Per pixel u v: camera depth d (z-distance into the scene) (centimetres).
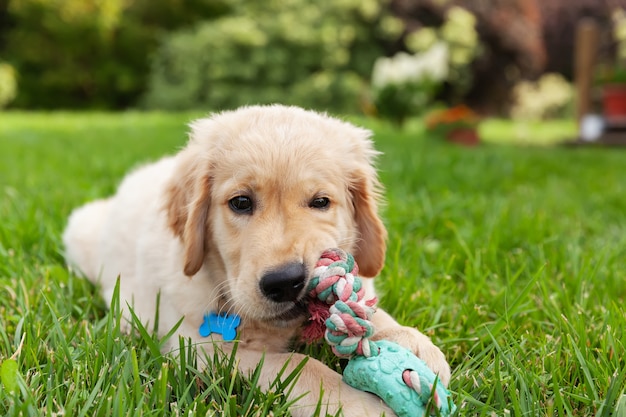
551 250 92
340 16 467
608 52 478
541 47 524
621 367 64
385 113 305
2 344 67
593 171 177
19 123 308
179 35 488
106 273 82
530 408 58
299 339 69
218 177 68
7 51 532
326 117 74
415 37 464
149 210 78
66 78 528
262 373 62
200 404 58
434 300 76
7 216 103
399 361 58
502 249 93
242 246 65
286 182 65
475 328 71
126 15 551
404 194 127
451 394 60
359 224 73
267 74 456
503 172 166
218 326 66
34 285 79
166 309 71
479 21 495
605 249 88
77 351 65
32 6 513
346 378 60
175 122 315
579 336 67
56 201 112
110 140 226
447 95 514
